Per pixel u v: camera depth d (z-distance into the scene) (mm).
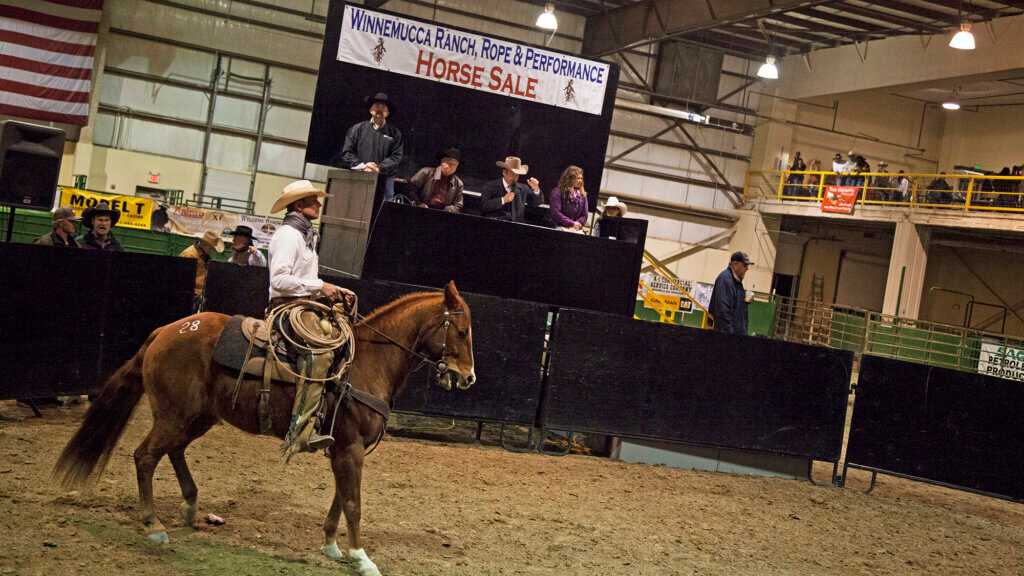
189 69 24719
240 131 25375
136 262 8594
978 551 8148
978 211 24547
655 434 9906
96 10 23016
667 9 25156
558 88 13070
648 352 9859
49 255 7828
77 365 8188
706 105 30031
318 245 11695
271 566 5148
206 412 5414
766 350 10203
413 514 6723
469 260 10188
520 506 7426
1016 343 22672
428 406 9195
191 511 5590
